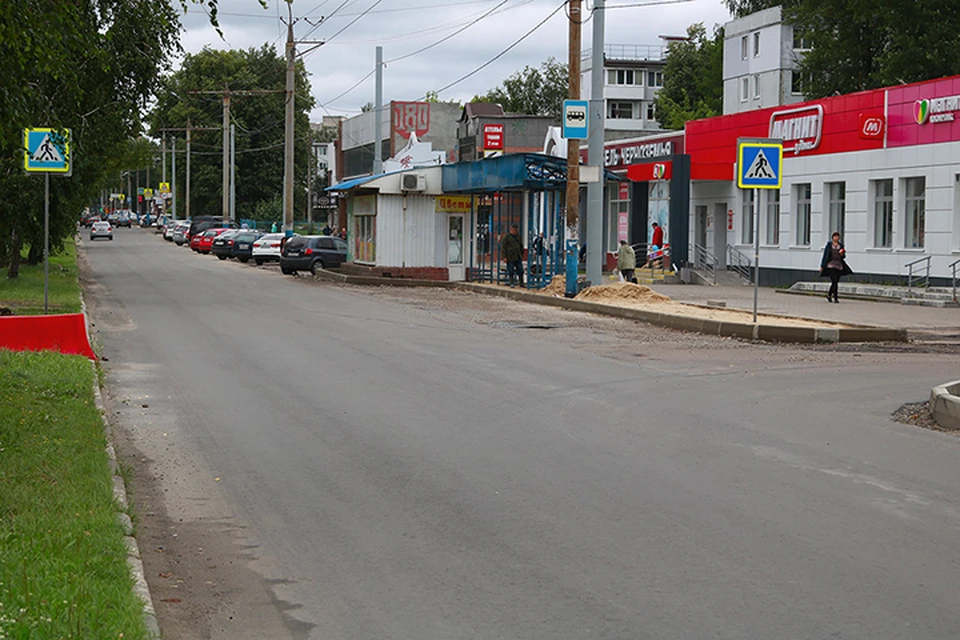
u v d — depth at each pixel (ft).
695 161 148.87
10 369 43.39
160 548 23.00
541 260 110.01
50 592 17.51
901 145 110.93
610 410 39.75
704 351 60.18
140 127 76.07
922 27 166.09
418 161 221.87
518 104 371.35
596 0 97.45
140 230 408.87
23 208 97.60
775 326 66.64
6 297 86.84
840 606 18.98
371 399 42.06
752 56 254.27
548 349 60.18
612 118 389.39
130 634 16.17
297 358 54.49
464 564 21.74
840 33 180.55
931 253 106.73
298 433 35.42
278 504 26.68
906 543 23.00
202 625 18.42
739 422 37.58
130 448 33.14
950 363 55.52
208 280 131.54
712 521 24.72
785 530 23.98
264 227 306.96
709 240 147.54
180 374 48.83
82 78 58.95
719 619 18.37
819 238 124.88
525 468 30.30
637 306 85.30
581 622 18.33
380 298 101.81
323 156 479.82
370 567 21.63
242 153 336.49
